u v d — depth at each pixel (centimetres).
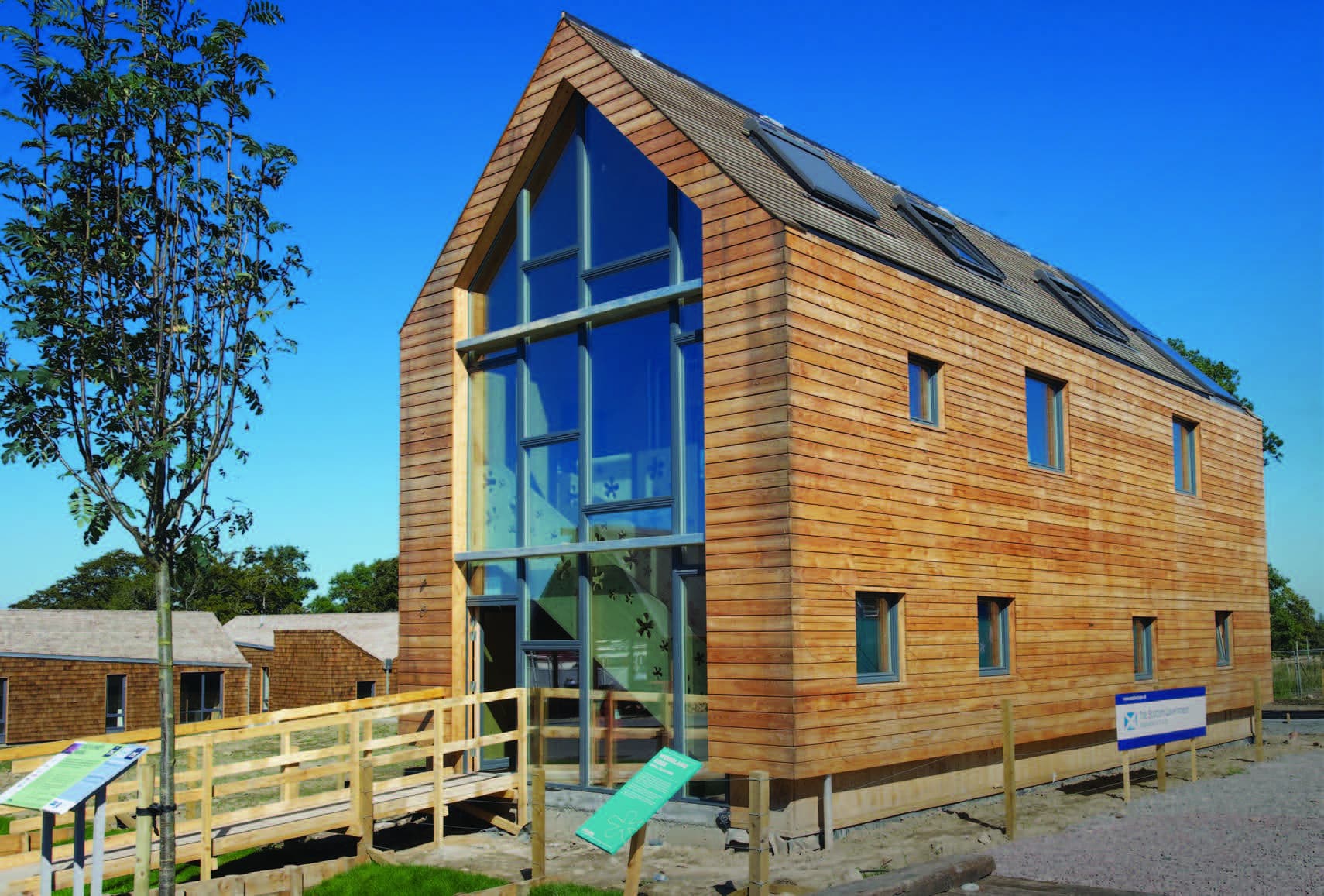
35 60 730
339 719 1071
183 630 3978
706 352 1123
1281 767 1644
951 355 1311
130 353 755
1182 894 845
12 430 715
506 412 1358
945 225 1628
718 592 1084
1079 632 1509
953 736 1236
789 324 1062
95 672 3544
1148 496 1736
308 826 1032
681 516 1155
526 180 1369
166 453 714
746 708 1049
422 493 1396
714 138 1230
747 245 1101
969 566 1298
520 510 1316
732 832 1064
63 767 756
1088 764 1562
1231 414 2066
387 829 1258
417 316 1436
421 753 1130
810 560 1053
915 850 1042
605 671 1210
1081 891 860
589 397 1266
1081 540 1541
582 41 1297
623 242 1255
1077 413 1569
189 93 762
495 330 1387
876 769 1153
